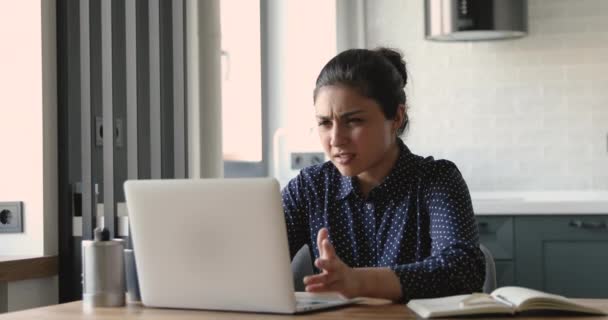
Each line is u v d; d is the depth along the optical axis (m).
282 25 4.98
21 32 2.94
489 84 4.79
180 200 1.97
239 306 1.95
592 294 4.07
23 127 2.94
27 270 2.81
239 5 4.98
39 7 2.91
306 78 4.96
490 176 4.80
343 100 2.16
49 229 2.96
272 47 5.00
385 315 1.83
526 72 4.75
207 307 1.99
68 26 2.98
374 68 2.19
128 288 2.18
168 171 3.64
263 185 1.85
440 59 4.84
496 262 4.14
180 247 1.99
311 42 4.95
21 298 2.85
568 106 4.71
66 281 2.98
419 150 4.86
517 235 4.12
